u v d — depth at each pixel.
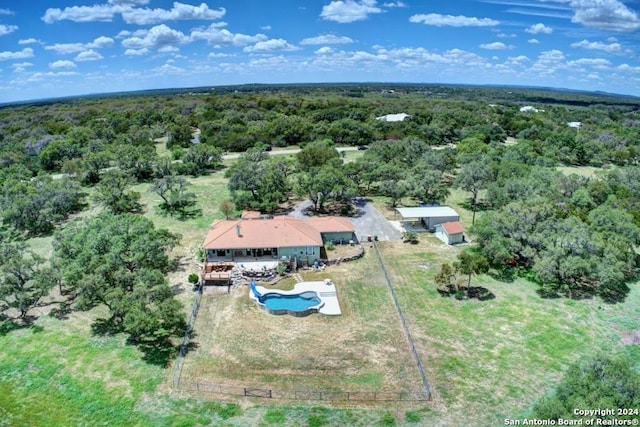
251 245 48.59
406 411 28.45
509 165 75.06
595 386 23.12
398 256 51.81
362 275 46.97
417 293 43.31
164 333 36.88
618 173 74.56
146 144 104.94
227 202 65.88
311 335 36.41
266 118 139.62
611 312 40.22
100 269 38.00
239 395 29.89
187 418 27.92
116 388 30.62
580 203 59.50
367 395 29.70
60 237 47.84
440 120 134.12
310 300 41.97
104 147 97.12
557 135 111.50
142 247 42.94
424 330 37.16
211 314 39.53
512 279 46.47
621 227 49.22
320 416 28.06
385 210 68.44
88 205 71.81
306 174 69.94
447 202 74.06
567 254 44.28
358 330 37.12
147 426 27.34
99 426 27.45
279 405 29.00
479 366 32.75
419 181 69.38
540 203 51.44
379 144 93.12
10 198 63.28
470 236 57.91
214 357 33.66
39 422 27.88
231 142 111.69
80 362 33.41
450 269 42.62
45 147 99.62
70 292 44.28
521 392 30.11
